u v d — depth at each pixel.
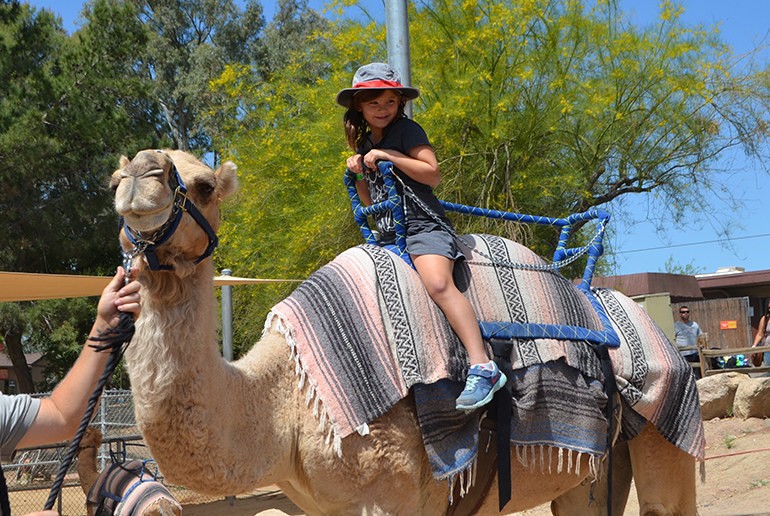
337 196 13.40
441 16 14.68
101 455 11.42
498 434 3.31
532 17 14.75
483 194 13.59
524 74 13.75
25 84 19.11
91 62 20.97
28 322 19.05
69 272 20.55
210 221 2.74
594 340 3.72
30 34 20.06
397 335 3.19
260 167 15.28
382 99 3.76
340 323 3.18
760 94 16.05
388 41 7.24
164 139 22.38
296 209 14.54
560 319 3.66
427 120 13.35
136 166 2.37
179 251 2.61
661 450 3.95
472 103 13.40
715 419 11.06
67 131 19.38
